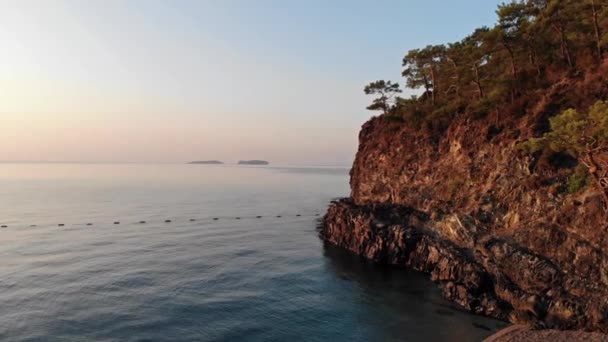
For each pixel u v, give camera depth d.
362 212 74.25
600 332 34.19
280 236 92.25
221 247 79.50
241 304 47.38
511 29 62.38
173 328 40.62
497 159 57.19
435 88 84.94
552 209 45.28
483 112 64.69
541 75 61.72
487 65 73.31
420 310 44.41
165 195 199.75
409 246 61.88
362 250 69.06
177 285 54.34
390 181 80.94
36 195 196.50
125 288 52.88
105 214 127.75
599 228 39.34
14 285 53.84
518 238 47.16
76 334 39.06
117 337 38.47
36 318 42.81
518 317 40.06
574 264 39.94
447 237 57.91
